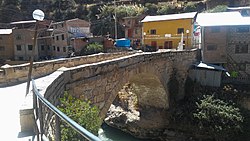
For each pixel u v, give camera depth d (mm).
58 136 3615
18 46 46781
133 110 29672
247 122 23469
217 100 25203
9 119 7418
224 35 31734
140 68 17281
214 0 58656
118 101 31328
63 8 74625
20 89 11891
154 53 20547
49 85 7418
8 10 67500
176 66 27031
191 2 66125
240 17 33312
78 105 8094
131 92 30703
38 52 48906
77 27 48594
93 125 7793
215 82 28516
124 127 28312
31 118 6273
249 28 31141
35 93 5410
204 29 32156
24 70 14352
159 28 40375
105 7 67625
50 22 53250
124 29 55594
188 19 37969
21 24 51000
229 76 29875
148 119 27719
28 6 73000
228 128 22453
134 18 51812
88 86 10609
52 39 49344
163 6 65562
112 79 12648
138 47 43719
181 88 28266
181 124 25609
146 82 24547
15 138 5863
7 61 42438
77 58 18234
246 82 29156
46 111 5723
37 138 5188
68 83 9430
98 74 11383
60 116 3096
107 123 29641
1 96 10445
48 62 15500
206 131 23547
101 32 60000
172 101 27109
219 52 32094
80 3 78125
